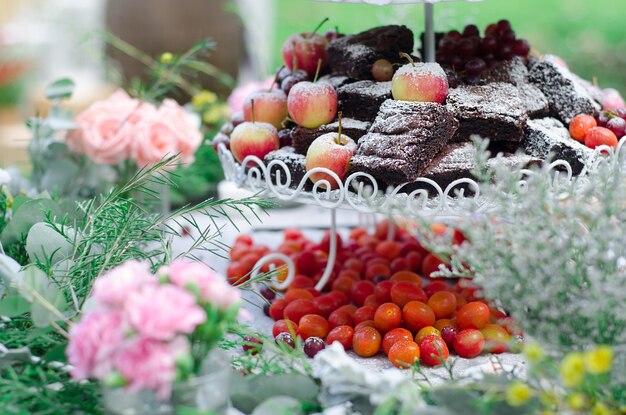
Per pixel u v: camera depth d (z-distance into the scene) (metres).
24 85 2.21
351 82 0.96
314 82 0.93
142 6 1.64
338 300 0.94
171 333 0.65
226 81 1.42
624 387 0.69
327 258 1.06
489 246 0.71
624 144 0.90
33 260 0.85
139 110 1.10
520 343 0.78
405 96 0.89
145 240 0.91
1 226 0.95
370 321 0.89
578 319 0.70
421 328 0.88
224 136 1.03
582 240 0.71
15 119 2.24
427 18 0.97
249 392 0.75
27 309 0.75
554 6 3.22
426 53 0.98
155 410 0.67
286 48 1.01
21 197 0.95
